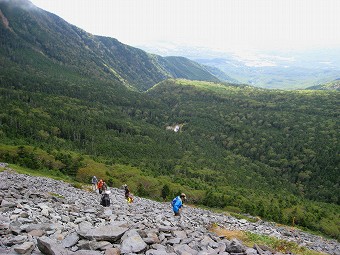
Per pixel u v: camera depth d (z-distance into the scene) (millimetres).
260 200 142875
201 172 195250
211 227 32156
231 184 179375
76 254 11602
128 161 184875
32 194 28672
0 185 30516
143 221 23703
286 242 24906
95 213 24344
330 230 117812
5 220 15781
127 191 52281
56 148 174375
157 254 12992
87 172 131125
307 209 144125
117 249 12719
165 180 144125
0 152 130625
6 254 11141
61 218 19281
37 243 11992
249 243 21875
